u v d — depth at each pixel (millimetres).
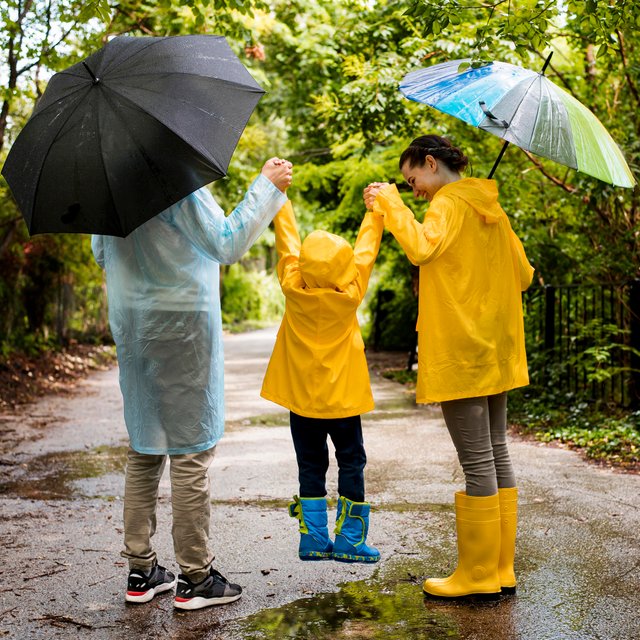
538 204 9156
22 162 3074
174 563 3818
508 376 3363
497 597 3283
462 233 3268
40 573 3719
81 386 12094
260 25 11039
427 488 5277
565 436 7027
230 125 3021
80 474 5984
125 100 2992
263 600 3342
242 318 32406
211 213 3160
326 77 13766
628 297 8023
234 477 5762
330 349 3232
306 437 3314
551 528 4273
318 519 3303
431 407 9305
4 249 11758
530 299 9227
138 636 2998
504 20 4320
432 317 3291
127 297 3189
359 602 3297
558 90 3301
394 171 12172
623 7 4312
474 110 3090
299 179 13438
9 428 8125
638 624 3004
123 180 2914
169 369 3164
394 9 10922
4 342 12492
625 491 5090
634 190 7629
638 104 7758
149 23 9828
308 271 3205
